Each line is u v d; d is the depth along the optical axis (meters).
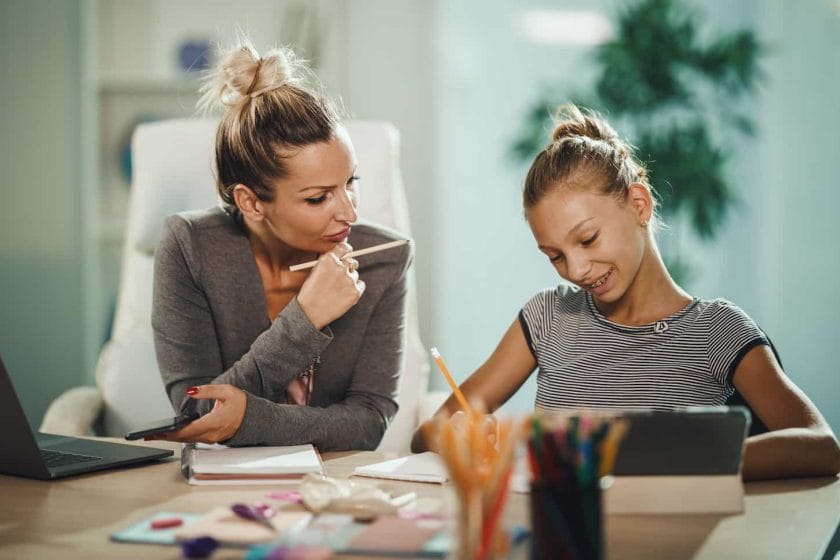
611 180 1.34
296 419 1.34
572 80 3.74
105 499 1.07
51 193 3.15
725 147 3.74
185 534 0.89
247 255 1.55
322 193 1.41
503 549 0.75
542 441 0.71
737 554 0.86
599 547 0.71
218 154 1.48
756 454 1.12
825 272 3.73
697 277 3.79
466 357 3.83
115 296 2.95
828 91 3.70
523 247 3.79
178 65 3.23
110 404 1.90
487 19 3.78
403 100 3.22
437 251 3.25
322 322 1.42
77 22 3.12
